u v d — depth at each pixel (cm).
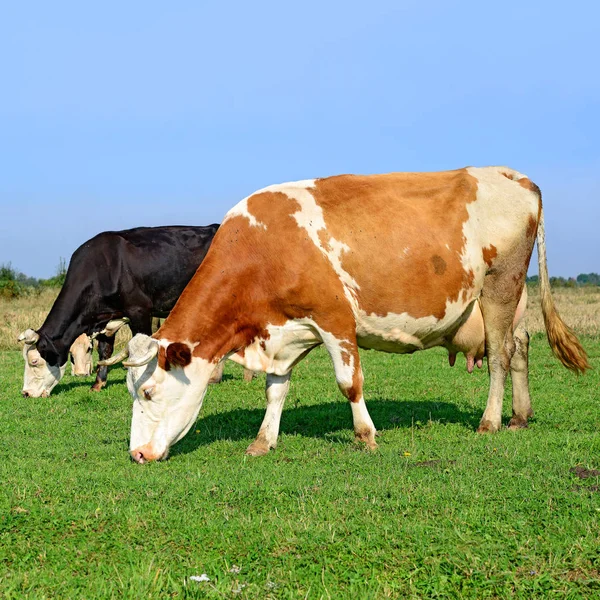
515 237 536
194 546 359
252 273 491
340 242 493
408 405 635
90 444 526
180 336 486
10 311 1444
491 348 541
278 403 512
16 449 511
